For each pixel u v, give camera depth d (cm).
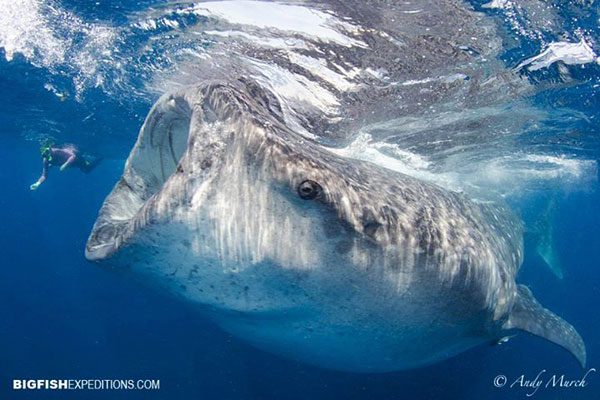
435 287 320
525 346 1700
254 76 674
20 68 967
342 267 270
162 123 323
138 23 650
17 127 1862
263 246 250
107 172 3497
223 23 577
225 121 261
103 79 959
